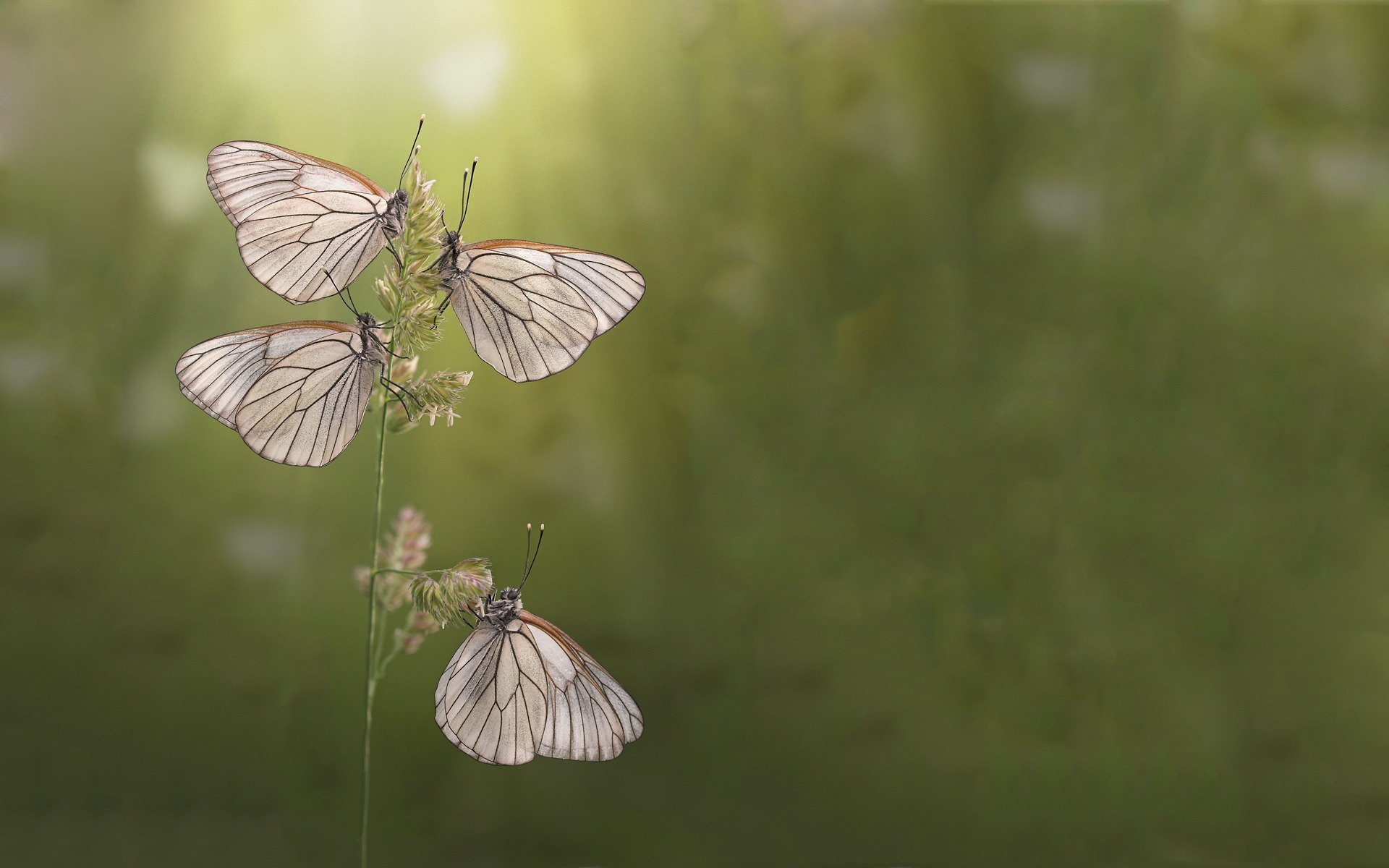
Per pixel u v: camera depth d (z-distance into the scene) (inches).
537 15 41.1
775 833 41.4
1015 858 41.5
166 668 41.0
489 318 36.0
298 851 41.0
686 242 41.5
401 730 41.1
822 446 41.7
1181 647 41.6
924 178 41.6
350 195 35.8
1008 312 41.7
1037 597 41.7
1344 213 41.4
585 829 41.3
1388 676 41.4
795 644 41.6
